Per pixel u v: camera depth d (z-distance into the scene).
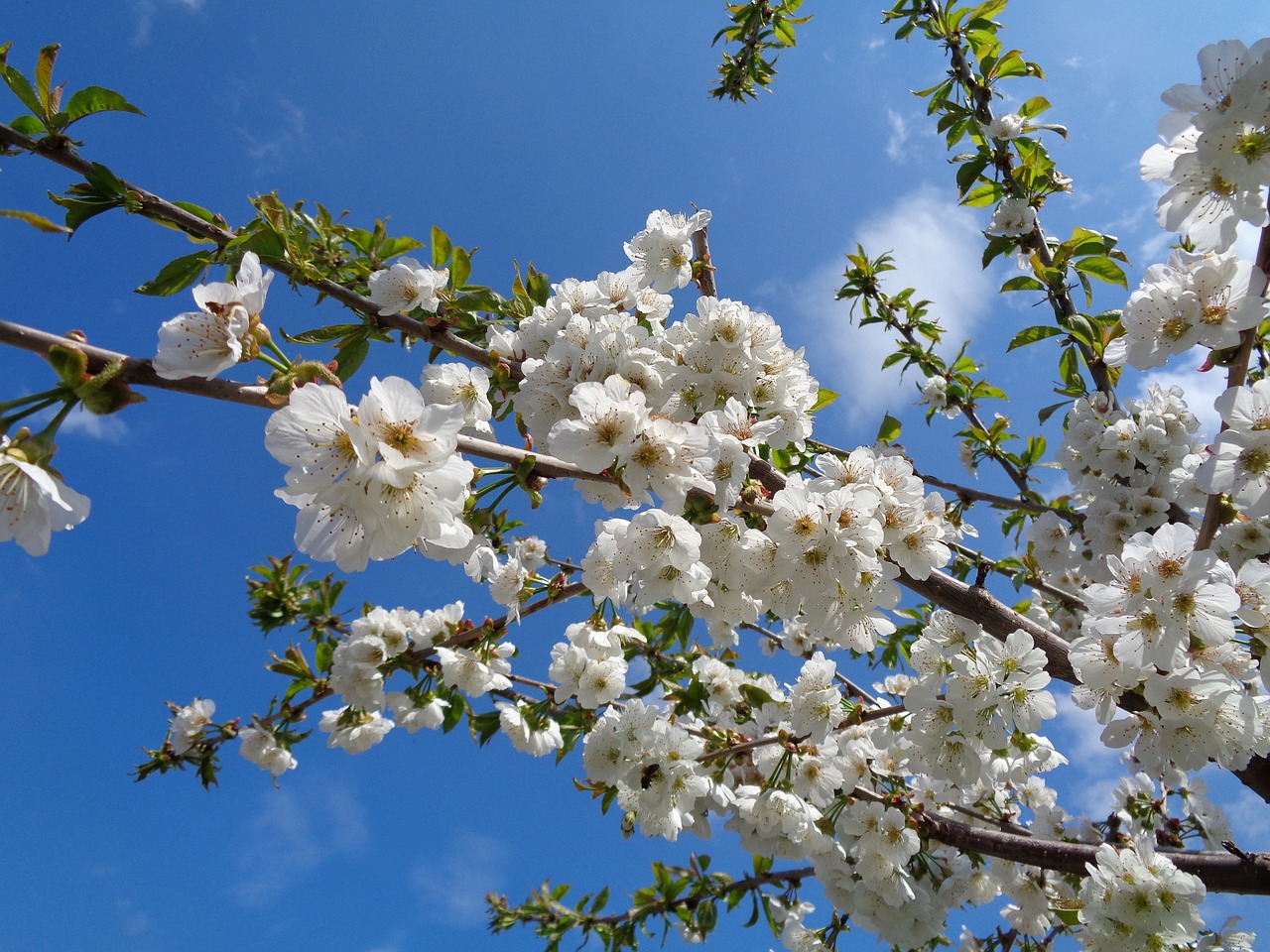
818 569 2.83
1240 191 2.37
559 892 7.12
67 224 2.95
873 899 4.39
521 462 2.49
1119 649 2.57
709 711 5.23
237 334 1.90
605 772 4.10
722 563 3.05
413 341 3.98
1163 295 2.77
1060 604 5.83
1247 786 3.13
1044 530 5.59
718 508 2.98
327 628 5.96
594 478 2.70
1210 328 2.69
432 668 5.11
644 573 3.00
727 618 3.20
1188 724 2.79
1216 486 2.52
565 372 3.20
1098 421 4.75
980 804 5.21
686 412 3.34
